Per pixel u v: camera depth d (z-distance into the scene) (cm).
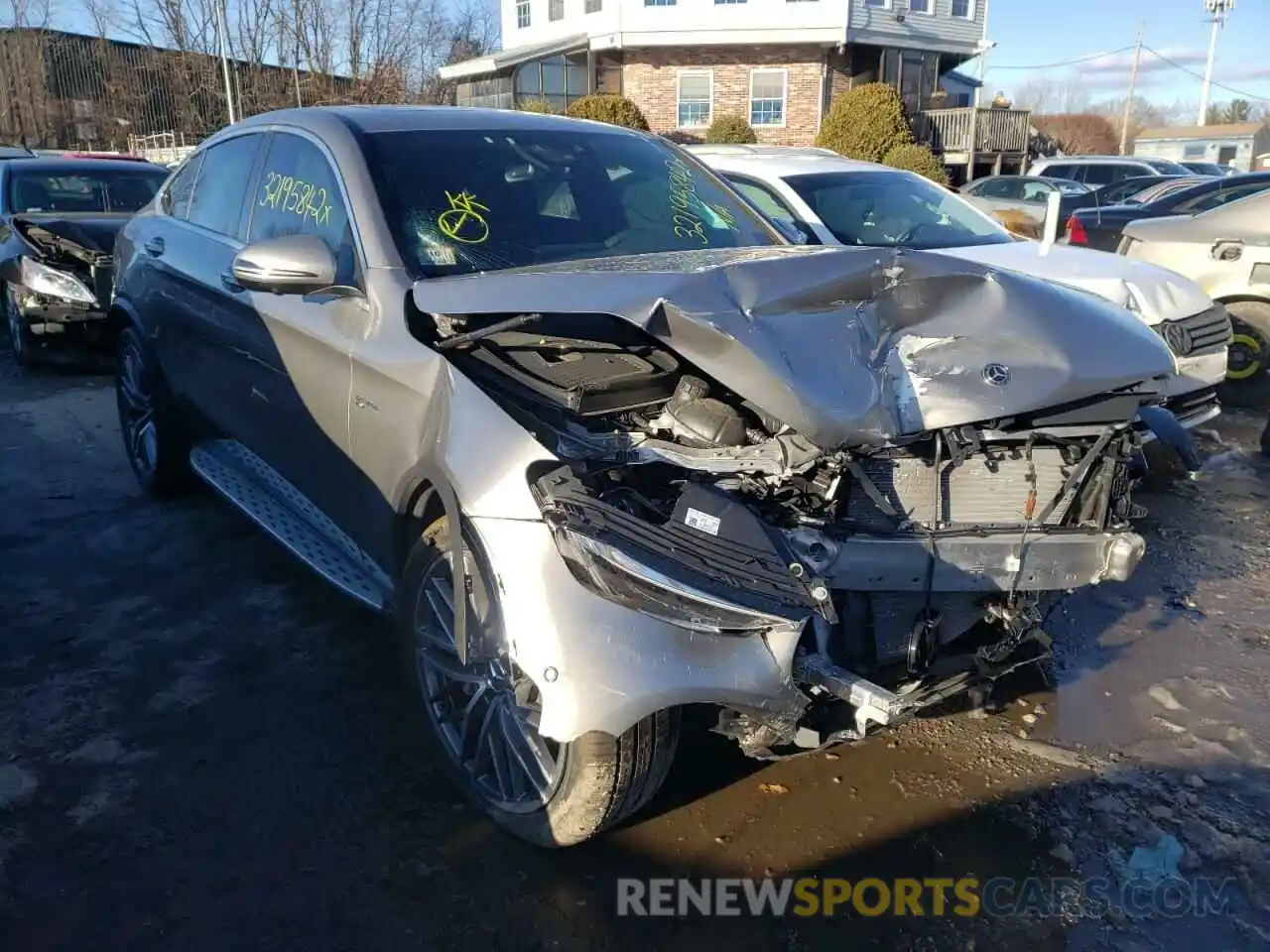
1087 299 297
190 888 257
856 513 258
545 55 2789
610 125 428
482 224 337
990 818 286
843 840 277
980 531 261
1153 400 279
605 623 227
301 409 348
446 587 280
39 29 3269
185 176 498
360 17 3247
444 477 258
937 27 2723
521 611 233
